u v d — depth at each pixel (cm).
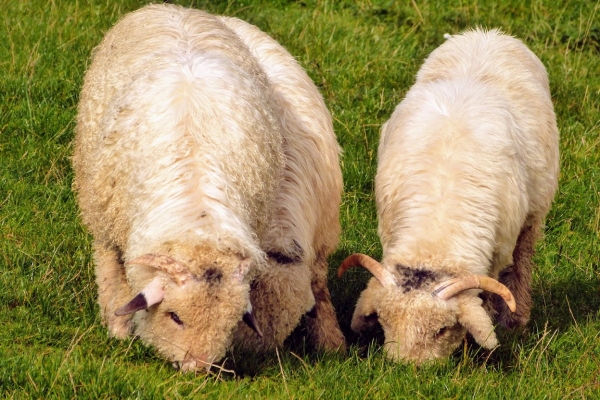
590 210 1458
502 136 1147
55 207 1293
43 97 1523
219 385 945
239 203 925
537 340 1158
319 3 2036
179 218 897
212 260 889
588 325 1177
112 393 897
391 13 2012
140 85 959
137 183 925
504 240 1149
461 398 977
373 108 1619
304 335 1131
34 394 882
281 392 959
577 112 1703
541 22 2020
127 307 877
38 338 1012
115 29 1145
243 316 907
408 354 1019
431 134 1149
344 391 967
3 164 1371
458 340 1052
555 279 1328
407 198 1113
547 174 1269
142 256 877
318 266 1141
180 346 902
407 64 1766
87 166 1020
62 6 1852
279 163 1009
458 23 1997
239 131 941
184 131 924
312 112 1135
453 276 1030
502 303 1263
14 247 1184
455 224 1073
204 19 1109
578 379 1066
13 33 1700
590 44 1998
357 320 1062
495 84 1262
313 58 1745
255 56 1150
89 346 1004
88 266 1162
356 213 1405
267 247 1017
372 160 1510
